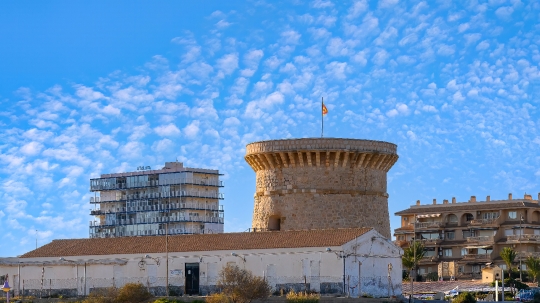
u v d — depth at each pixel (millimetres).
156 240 101750
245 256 93438
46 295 100688
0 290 102250
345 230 93125
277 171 98188
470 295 95188
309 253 90312
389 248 96688
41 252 103875
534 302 101312
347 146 95875
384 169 100125
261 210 99438
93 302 88750
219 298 84500
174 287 96062
